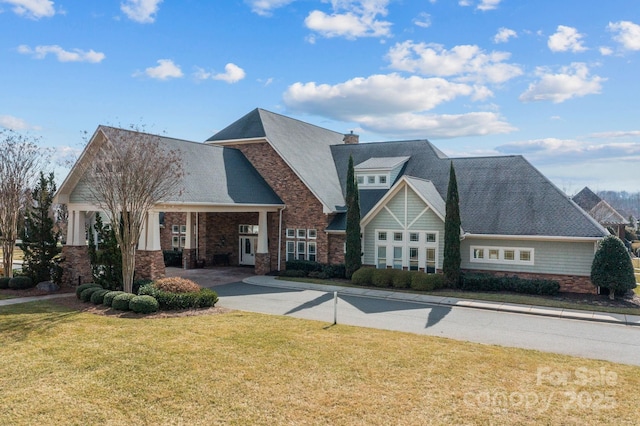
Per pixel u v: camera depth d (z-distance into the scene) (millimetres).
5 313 15812
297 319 15539
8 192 23422
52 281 21938
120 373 10125
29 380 9711
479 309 17953
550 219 22172
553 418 8234
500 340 13508
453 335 14008
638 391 9438
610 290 19625
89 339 12578
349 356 11430
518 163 26047
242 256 31719
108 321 14664
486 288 21578
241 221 31719
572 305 18234
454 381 9898
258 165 28969
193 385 9531
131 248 18125
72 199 22375
